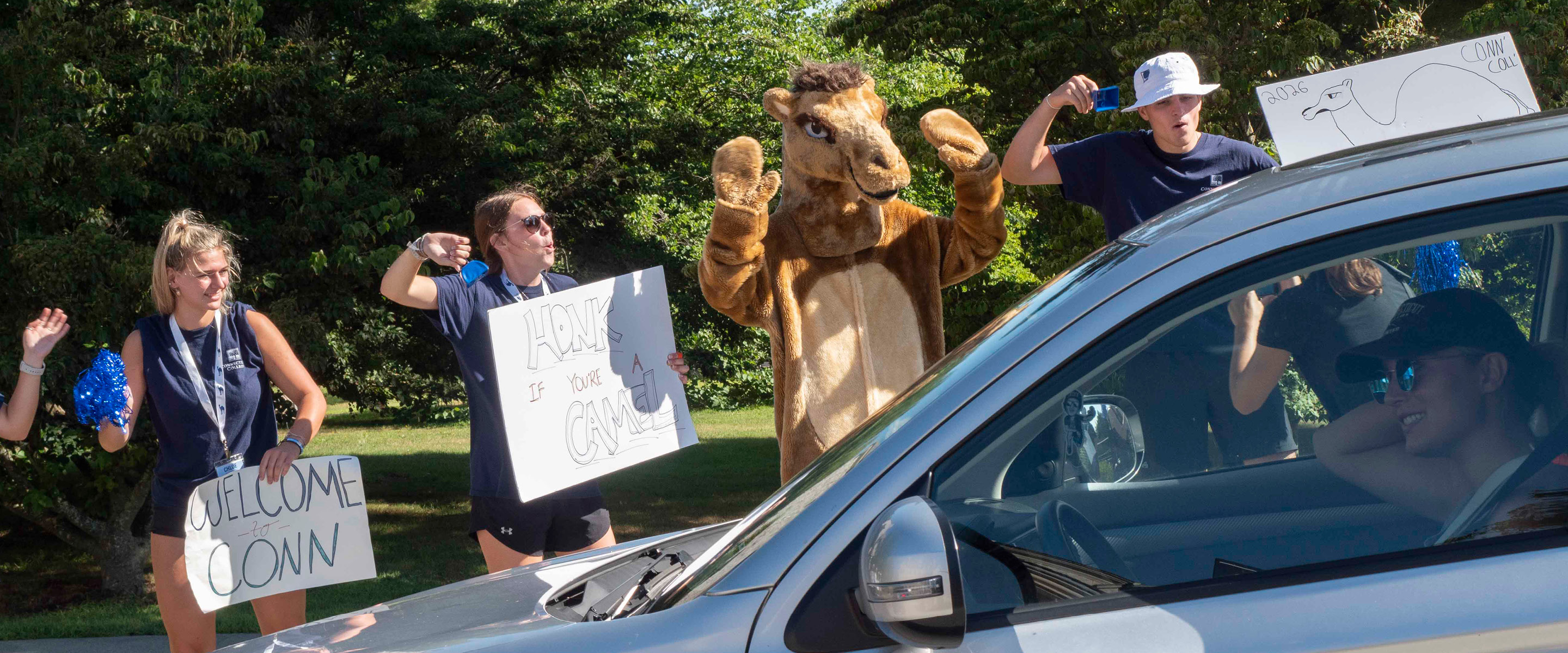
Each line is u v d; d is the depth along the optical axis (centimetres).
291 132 1031
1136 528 179
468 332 404
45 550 1222
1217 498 180
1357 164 196
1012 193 1056
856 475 180
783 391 392
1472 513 173
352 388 1259
